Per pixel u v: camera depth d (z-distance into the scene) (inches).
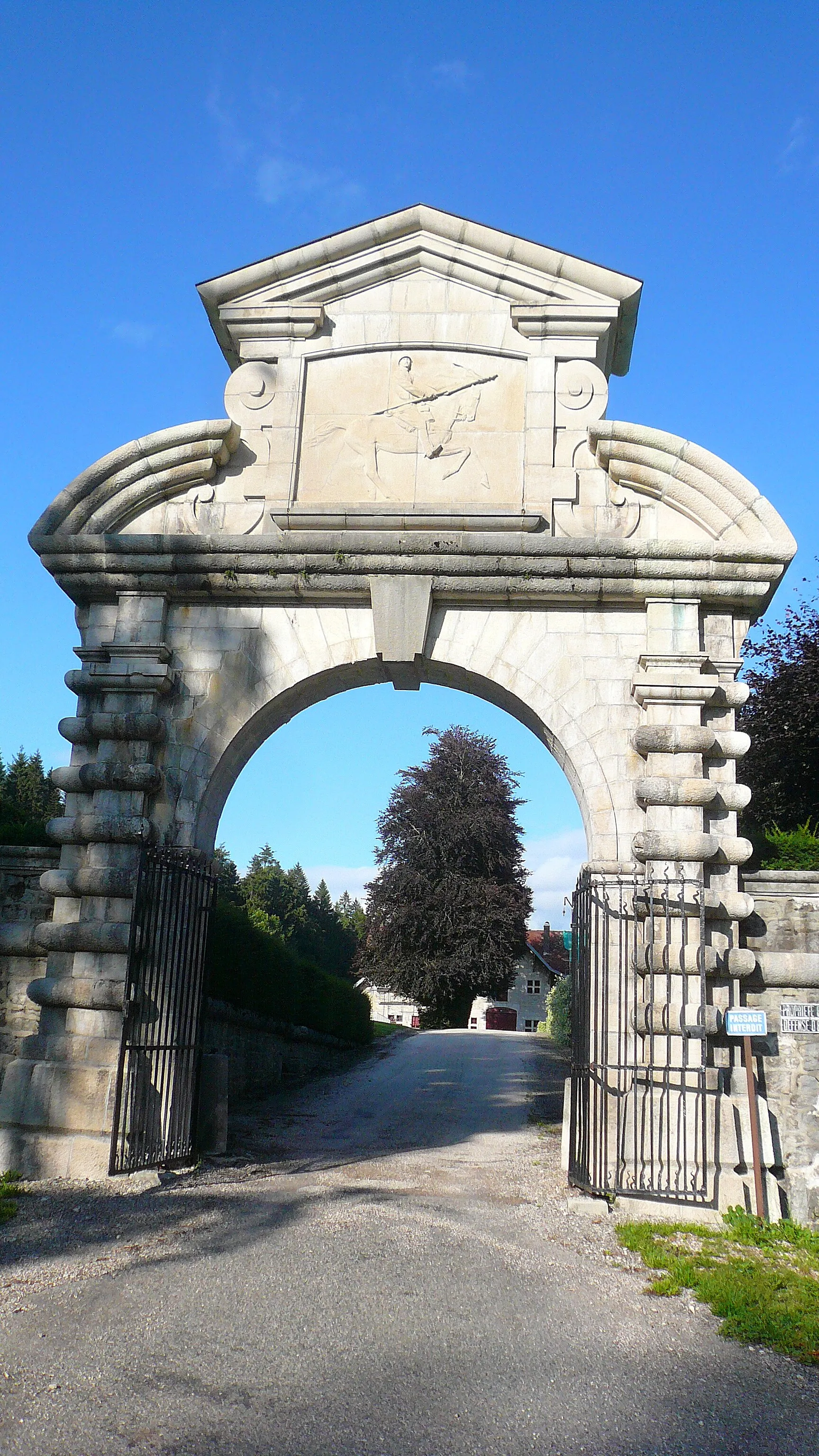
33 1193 416.5
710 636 490.3
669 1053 434.9
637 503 498.9
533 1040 1544.0
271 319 531.2
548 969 2659.9
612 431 493.4
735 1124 433.4
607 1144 434.0
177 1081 466.9
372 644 502.0
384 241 531.2
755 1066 450.9
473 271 528.1
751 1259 367.6
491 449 511.2
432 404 520.1
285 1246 354.6
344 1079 959.6
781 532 479.2
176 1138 465.1
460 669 499.2
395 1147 570.6
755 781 808.9
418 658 494.9
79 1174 443.8
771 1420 251.8
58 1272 322.7
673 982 451.5
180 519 517.0
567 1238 384.2
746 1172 430.6
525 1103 808.3
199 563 501.0
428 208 525.7
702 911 439.2
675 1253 367.9
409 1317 299.0
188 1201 409.7
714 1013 438.9
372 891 1722.4
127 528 519.2
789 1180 440.8
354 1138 601.6
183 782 497.7
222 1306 299.4
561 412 512.1
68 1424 229.6
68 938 475.2
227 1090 509.4
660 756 473.7
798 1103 449.4
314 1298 308.7
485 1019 2353.6
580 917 455.8
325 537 495.2
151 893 470.3
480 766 1784.0
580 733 485.4
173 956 477.1
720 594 481.7
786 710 788.6
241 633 509.4
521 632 497.4
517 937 1672.0
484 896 1654.8
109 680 498.3
